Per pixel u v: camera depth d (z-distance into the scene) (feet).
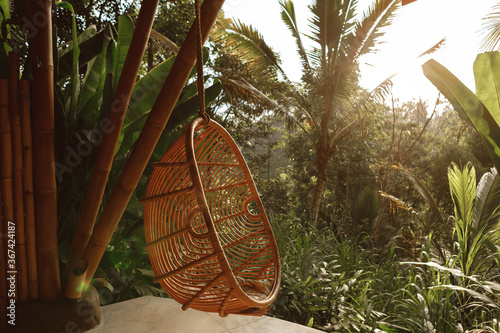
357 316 9.23
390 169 32.37
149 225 5.68
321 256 13.43
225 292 4.88
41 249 6.00
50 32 5.77
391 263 14.10
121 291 8.41
